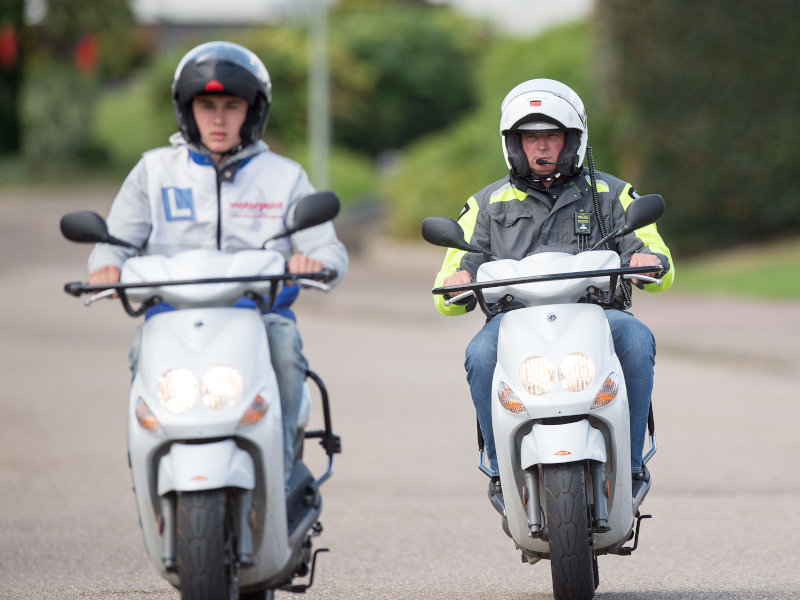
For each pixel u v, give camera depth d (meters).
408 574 25.05
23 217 165.75
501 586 23.97
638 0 102.00
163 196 20.00
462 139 140.00
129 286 17.89
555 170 21.45
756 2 99.69
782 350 61.72
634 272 19.62
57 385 54.06
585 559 19.00
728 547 26.98
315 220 18.88
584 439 19.00
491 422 20.83
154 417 17.30
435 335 75.50
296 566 19.55
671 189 104.06
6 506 32.22
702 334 68.25
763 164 101.12
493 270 19.89
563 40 122.06
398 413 46.78
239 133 20.05
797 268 92.00
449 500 32.44
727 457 37.69
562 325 19.55
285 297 19.84
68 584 24.30
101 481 35.41
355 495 33.16
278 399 17.78
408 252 128.88
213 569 16.83
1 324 78.81
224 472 16.97
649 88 102.81
